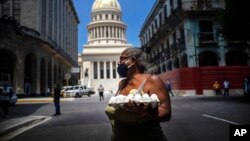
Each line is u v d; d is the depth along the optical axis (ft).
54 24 157.48
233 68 96.94
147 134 6.67
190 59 97.09
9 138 27.32
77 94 132.16
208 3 96.58
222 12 66.03
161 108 6.65
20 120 39.27
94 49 331.16
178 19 103.19
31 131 31.27
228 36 64.95
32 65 122.42
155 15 148.25
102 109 56.29
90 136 26.14
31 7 127.24
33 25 126.31
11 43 104.73
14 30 105.70
